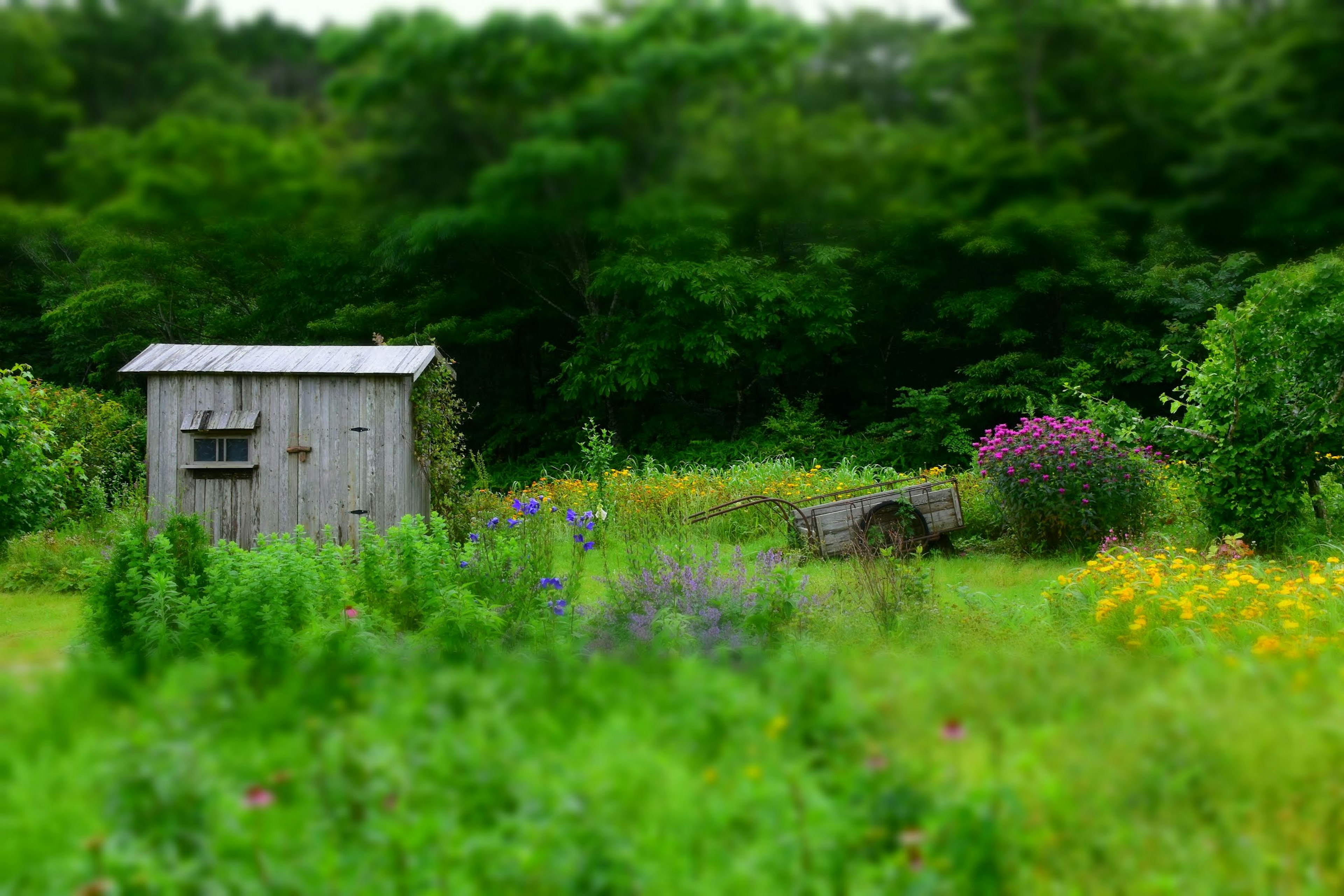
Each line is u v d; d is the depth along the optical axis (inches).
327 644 218.8
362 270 936.3
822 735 147.4
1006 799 115.3
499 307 992.9
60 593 355.3
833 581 316.5
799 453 911.0
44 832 117.0
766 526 482.6
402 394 406.9
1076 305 910.4
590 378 901.8
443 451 436.5
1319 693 158.4
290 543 266.5
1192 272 807.1
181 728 148.7
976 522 462.6
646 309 913.5
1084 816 119.8
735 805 121.5
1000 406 904.9
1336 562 304.0
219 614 225.8
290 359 417.4
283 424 406.9
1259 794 124.2
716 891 103.0
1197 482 401.1
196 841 113.0
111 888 100.3
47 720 156.9
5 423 419.2
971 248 844.6
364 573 260.7
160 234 876.6
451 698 169.0
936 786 123.4
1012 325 920.9
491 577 265.7
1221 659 191.6
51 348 1055.0
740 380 999.0
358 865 109.3
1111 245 843.4
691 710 160.1
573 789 125.0
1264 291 386.6
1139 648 223.0
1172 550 341.1
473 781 131.0
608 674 189.3
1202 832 117.0
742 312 905.5
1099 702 158.9
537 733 151.0
